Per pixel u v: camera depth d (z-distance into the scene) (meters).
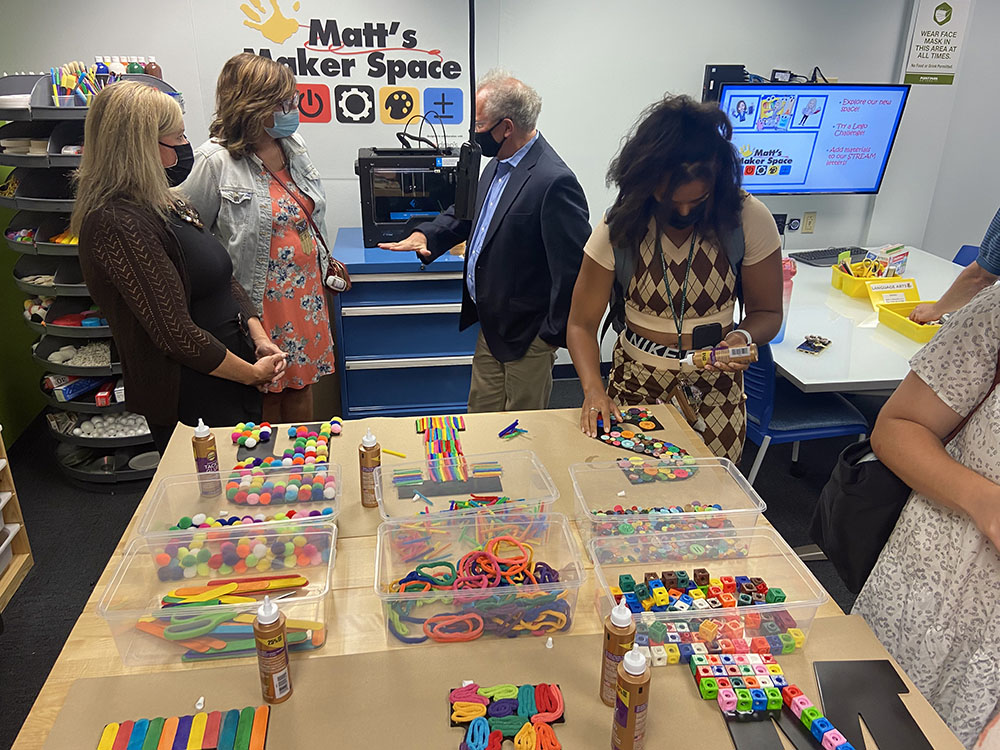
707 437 1.93
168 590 1.26
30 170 2.64
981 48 3.84
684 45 3.54
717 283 1.79
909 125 3.78
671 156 1.58
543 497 1.49
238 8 3.07
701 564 1.35
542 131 3.60
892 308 2.89
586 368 1.91
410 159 2.92
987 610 1.13
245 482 1.51
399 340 3.18
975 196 4.20
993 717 1.14
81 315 2.70
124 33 3.05
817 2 3.55
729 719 1.00
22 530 2.41
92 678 1.06
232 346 2.09
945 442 1.23
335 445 1.74
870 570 1.35
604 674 1.00
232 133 2.27
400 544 1.34
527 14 3.34
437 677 1.07
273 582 1.25
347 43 3.20
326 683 1.05
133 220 1.75
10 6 2.94
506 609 1.16
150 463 3.00
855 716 1.01
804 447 3.40
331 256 2.79
